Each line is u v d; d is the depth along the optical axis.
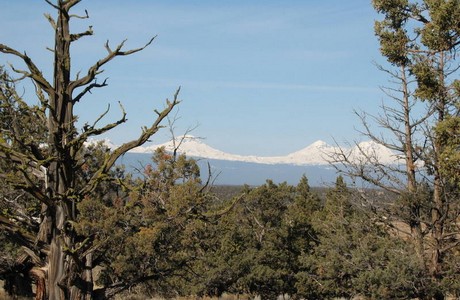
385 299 22.59
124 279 19.03
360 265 23.81
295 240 40.81
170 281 30.22
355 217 25.73
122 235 17.66
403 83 23.91
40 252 17.66
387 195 24.42
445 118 20.50
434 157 22.66
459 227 22.92
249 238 40.53
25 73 16.75
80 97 17.45
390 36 23.56
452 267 22.58
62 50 17.14
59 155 16.73
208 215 19.58
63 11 17.02
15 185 15.89
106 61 17.14
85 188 17.59
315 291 37.31
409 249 23.17
